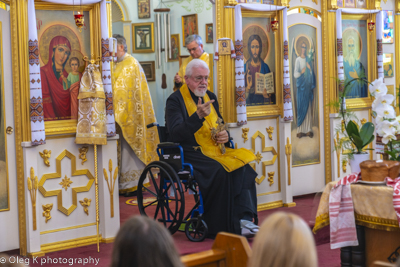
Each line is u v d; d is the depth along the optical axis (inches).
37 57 155.9
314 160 246.4
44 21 162.4
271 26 208.1
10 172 158.9
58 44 165.0
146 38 336.5
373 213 129.7
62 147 166.6
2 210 157.8
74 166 169.2
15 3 154.3
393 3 278.7
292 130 237.8
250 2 216.7
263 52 224.1
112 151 174.4
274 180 228.4
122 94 241.8
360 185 132.9
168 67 334.0
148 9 334.0
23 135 156.9
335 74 246.5
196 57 251.3
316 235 176.6
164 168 172.7
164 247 52.8
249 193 176.9
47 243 164.6
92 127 165.8
